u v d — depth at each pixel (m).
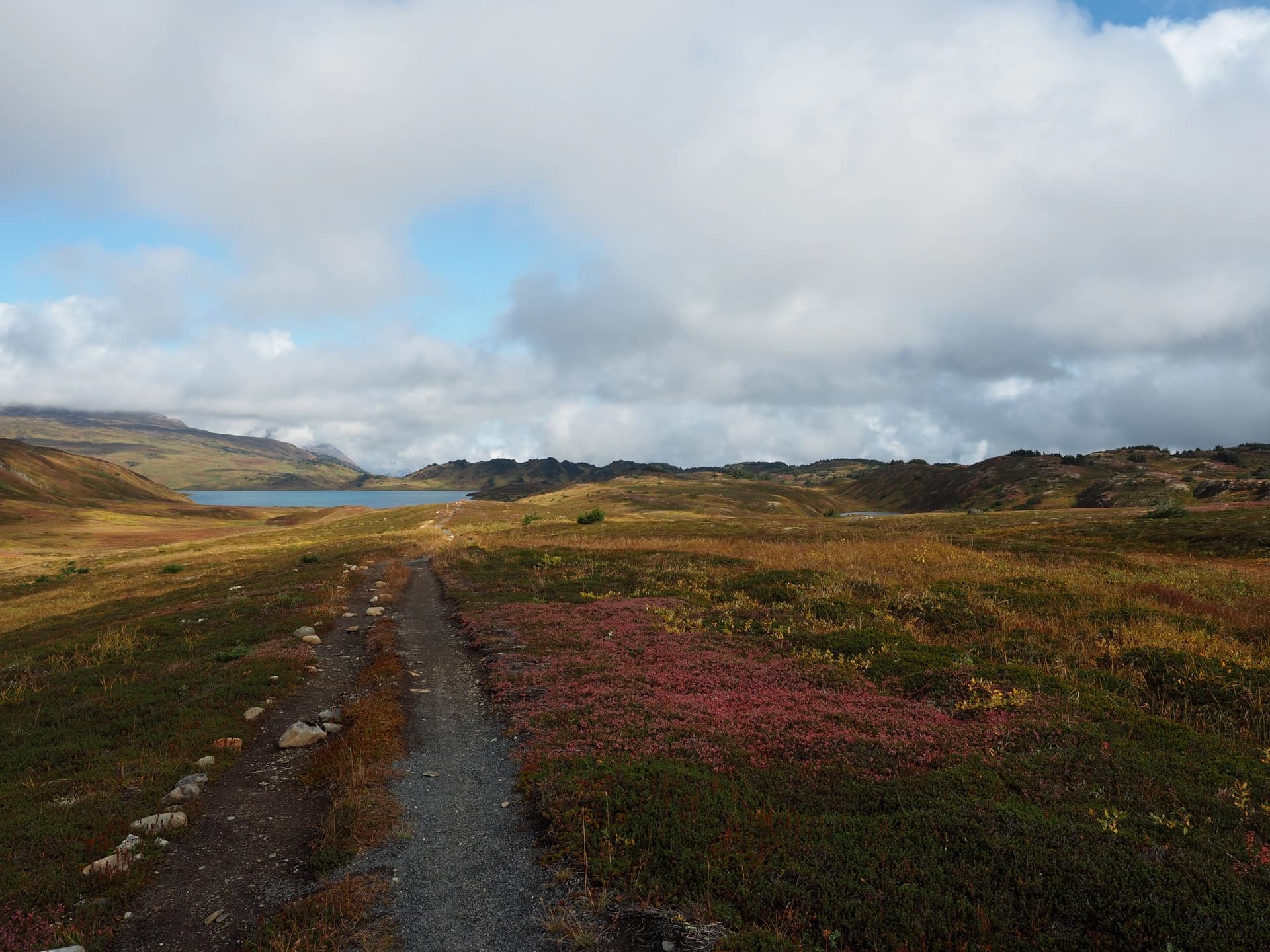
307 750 11.82
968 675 13.14
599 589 26.72
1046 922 6.08
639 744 10.70
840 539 48.62
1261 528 43.72
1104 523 58.72
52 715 13.39
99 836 8.20
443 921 6.60
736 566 30.84
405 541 61.16
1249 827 7.57
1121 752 9.54
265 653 18.27
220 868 7.82
